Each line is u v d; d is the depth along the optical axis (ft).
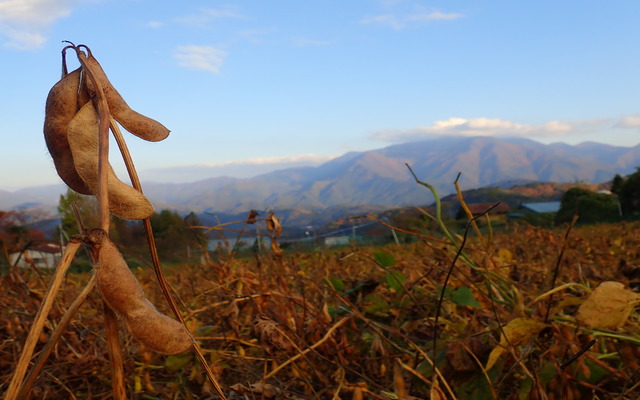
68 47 2.18
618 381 5.13
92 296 8.41
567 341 5.06
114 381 2.10
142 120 2.12
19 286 7.79
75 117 2.05
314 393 5.84
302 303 7.41
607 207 116.06
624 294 4.99
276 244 7.77
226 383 6.69
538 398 4.78
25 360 1.60
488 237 7.78
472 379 5.44
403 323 8.01
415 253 16.34
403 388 4.97
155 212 2.04
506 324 5.70
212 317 8.52
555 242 11.46
